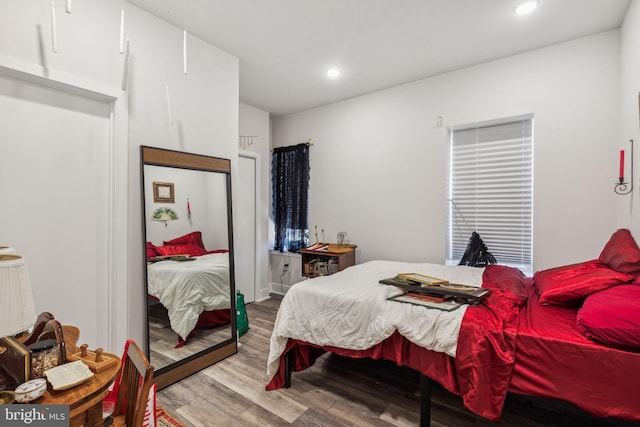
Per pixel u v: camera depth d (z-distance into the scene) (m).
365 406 1.99
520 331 1.51
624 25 2.30
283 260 4.55
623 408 1.27
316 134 4.29
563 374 1.39
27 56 1.67
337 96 3.90
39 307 1.77
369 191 3.81
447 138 3.31
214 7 2.21
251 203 4.29
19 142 1.70
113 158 2.04
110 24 2.02
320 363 2.58
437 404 2.01
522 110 2.85
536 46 2.74
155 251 2.25
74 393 0.95
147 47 2.23
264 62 3.03
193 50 2.55
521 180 3.00
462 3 2.18
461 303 1.80
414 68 3.16
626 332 1.29
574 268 2.12
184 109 2.47
